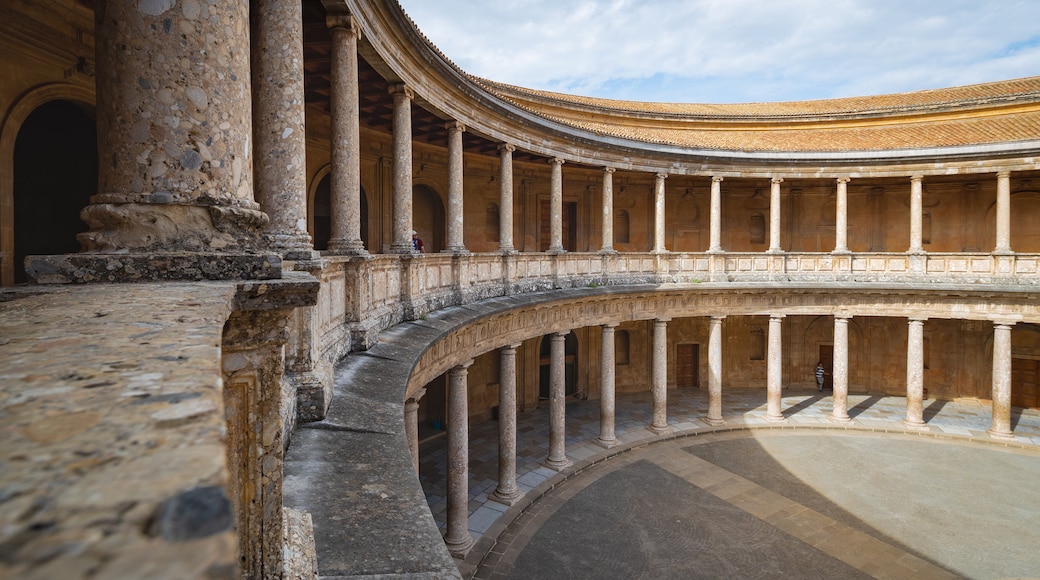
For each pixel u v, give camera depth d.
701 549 17.53
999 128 28.83
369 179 23.69
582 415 30.55
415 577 3.88
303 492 5.04
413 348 11.30
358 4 11.92
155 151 4.61
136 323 2.47
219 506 0.91
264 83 8.66
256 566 3.66
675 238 34.91
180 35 4.67
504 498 20.03
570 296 22.08
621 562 16.80
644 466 23.98
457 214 18.52
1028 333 31.67
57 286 3.82
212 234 4.69
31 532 0.80
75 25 11.76
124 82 4.61
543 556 17.08
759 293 29.00
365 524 4.52
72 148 14.33
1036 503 20.77
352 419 6.99
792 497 21.14
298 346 7.04
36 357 1.90
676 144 27.33
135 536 0.80
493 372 30.22
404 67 15.04
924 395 33.97
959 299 27.45
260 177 8.63
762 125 35.09
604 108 33.31
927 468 23.98
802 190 34.59
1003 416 26.91
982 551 17.53
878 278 28.69
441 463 23.91
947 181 32.06
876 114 33.59
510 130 21.44
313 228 20.94
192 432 1.23
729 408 31.81
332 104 11.50
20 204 14.16
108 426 1.26
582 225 32.69
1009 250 26.70
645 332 35.84
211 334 2.29
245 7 5.20
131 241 4.48
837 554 17.31
